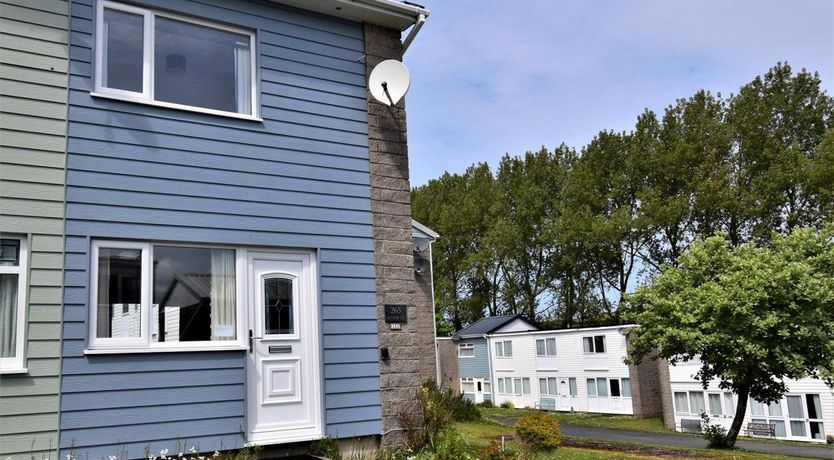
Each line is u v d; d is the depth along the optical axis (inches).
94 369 254.5
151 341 269.4
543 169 1921.8
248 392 287.1
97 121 271.6
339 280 320.2
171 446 264.5
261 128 311.1
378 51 357.1
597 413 1378.0
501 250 1891.0
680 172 1483.8
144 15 291.1
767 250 846.5
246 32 319.3
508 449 358.3
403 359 332.5
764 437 1075.9
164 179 282.4
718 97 1517.0
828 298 769.6
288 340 301.9
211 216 290.4
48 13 269.0
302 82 328.2
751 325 793.6
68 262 256.4
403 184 351.6
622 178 1596.9
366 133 344.2
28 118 257.8
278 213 308.3
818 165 1309.1
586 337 1422.2
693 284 884.0
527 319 1726.1
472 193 2037.4
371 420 315.9
